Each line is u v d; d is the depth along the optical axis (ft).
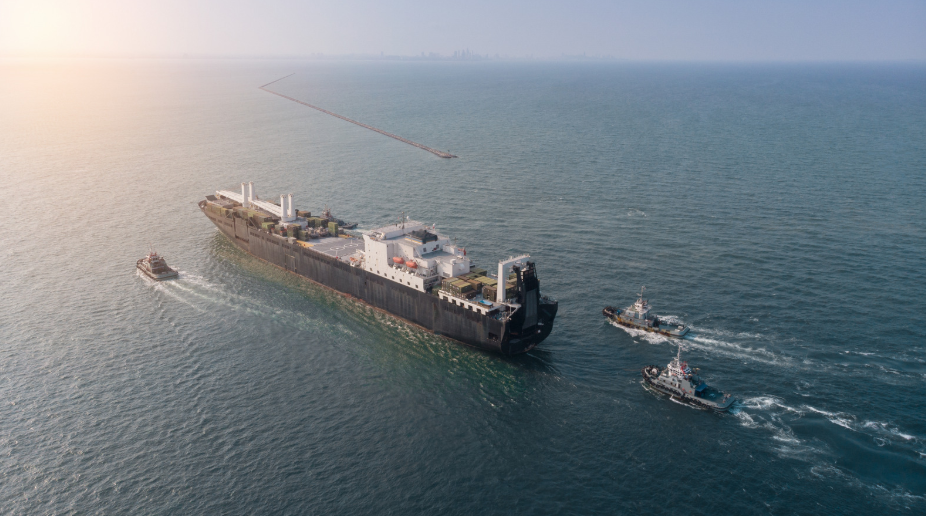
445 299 392.47
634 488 257.75
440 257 433.48
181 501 249.75
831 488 255.09
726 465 269.85
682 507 247.09
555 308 383.65
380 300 439.63
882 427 290.15
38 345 370.94
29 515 242.17
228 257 538.47
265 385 334.24
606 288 444.55
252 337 390.01
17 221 604.49
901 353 350.84
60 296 441.27
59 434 289.33
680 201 652.48
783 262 482.28
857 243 517.96
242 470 267.59
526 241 539.29
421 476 265.75
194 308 430.20
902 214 593.42
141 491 254.88
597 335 384.06
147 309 424.87
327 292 473.26
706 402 308.19
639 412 309.42
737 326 386.52
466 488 258.57
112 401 315.78
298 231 523.29
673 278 458.09
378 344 388.98
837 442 281.13
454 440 290.15
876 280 445.37
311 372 349.61
